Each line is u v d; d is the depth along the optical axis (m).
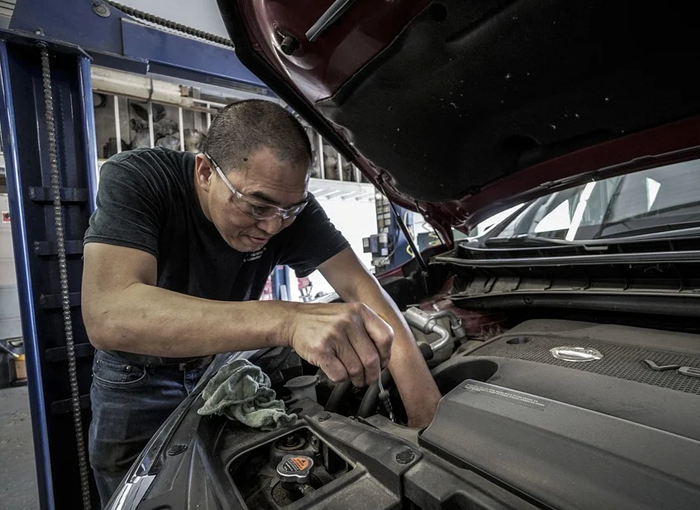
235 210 0.68
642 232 0.96
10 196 1.20
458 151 0.72
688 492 0.33
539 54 0.49
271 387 0.79
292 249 1.01
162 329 0.53
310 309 0.54
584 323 0.87
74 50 1.26
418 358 0.79
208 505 0.42
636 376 0.56
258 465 0.56
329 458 0.54
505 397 0.51
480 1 0.44
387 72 0.55
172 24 1.49
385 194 1.06
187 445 0.55
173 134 3.10
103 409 1.02
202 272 0.91
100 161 2.74
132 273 0.61
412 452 0.47
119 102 2.90
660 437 0.39
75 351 1.30
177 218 0.82
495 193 0.96
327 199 4.84
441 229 1.24
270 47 0.64
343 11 0.47
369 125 0.67
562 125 0.65
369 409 0.71
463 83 0.55
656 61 0.48
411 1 0.45
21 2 1.21
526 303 1.00
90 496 1.34
